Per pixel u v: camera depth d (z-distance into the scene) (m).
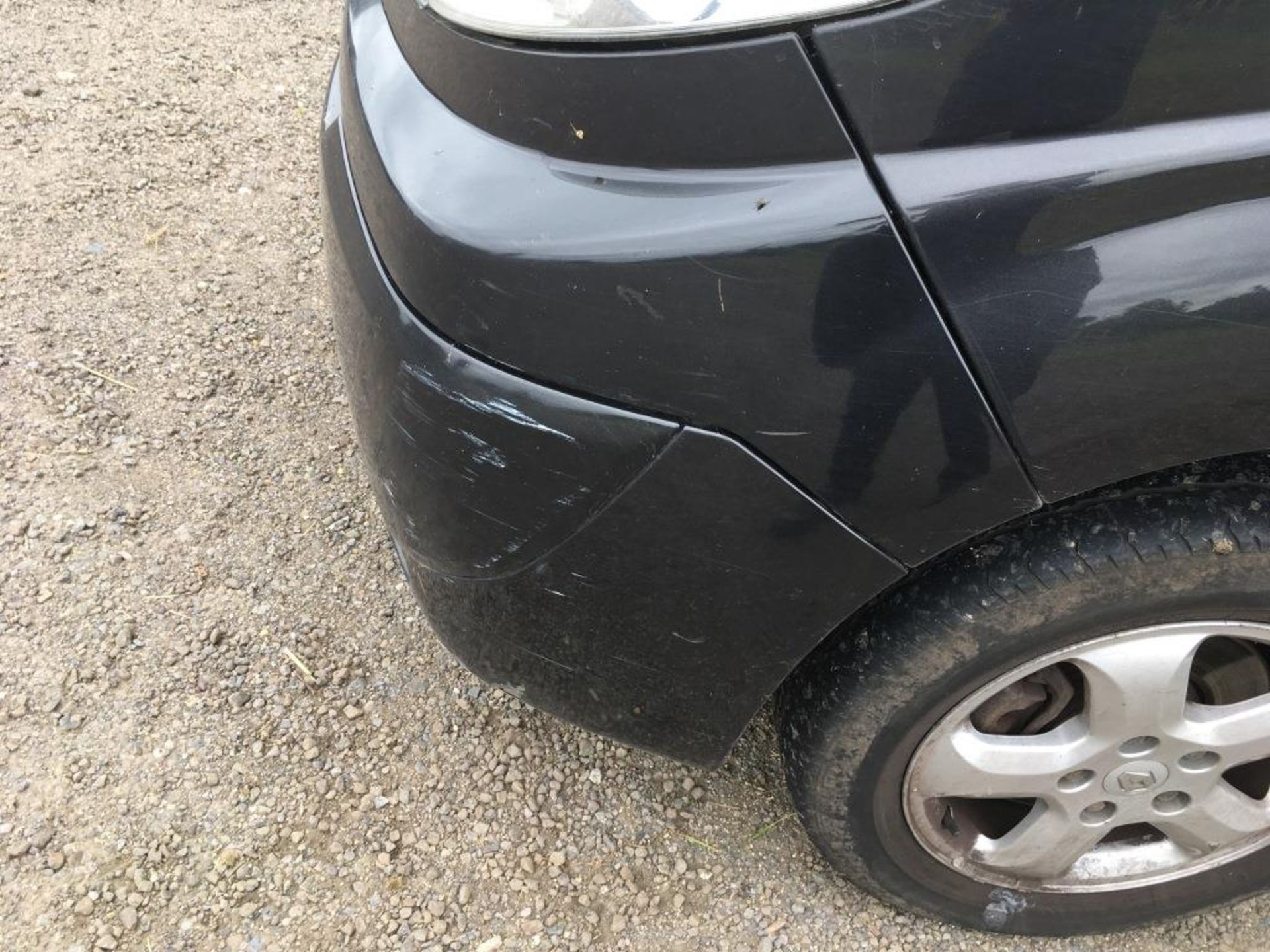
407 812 1.94
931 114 1.04
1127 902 1.72
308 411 2.68
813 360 1.11
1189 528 1.26
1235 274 1.07
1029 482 1.18
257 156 3.44
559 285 1.13
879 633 1.37
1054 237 1.06
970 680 1.38
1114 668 1.38
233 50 3.92
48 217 3.09
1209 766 1.52
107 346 2.76
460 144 1.23
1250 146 1.05
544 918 1.81
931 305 1.08
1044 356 1.09
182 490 2.46
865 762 1.48
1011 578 1.28
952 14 1.01
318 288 3.01
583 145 1.14
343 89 1.56
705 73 1.07
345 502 2.47
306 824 1.91
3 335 2.74
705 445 1.16
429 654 2.18
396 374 1.28
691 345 1.11
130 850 1.86
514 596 1.37
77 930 1.76
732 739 1.49
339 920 1.79
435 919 1.80
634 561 1.28
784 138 1.07
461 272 1.18
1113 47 1.01
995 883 1.69
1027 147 1.05
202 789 1.95
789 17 1.04
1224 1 0.99
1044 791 1.53
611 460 1.19
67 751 1.98
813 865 1.90
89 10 4.04
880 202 1.07
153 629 2.19
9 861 1.83
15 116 3.44
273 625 2.22
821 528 1.21
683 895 1.85
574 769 2.01
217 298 2.94
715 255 1.09
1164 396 1.12
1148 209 1.06
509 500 1.26
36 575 2.26
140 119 3.50
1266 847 1.67
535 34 1.16
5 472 2.44
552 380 1.17
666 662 1.39
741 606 1.30
